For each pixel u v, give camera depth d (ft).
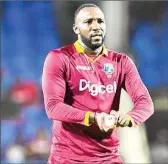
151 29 176.04
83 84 44.32
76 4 161.58
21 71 172.96
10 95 153.48
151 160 136.15
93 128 44.45
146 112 44.39
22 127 148.36
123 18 124.77
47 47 178.50
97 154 45.29
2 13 183.42
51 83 43.47
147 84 171.94
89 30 43.62
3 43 180.04
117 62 45.96
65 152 45.19
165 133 141.79
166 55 175.32
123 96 91.45
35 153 137.39
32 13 183.62
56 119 42.42
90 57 45.09
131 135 104.17
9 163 137.49
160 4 172.35
